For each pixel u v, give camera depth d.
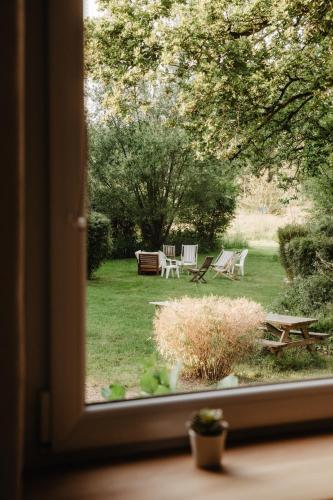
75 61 1.15
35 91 1.13
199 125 9.73
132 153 12.20
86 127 1.19
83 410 1.19
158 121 11.94
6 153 0.95
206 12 8.73
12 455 0.96
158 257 12.43
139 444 1.24
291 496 1.08
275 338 7.25
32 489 1.09
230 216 12.91
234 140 9.48
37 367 1.16
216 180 12.73
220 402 1.30
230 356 5.79
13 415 0.96
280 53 8.80
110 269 12.45
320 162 9.35
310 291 7.93
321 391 1.39
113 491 1.09
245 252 12.61
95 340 8.70
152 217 12.68
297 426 1.38
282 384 1.38
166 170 12.53
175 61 9.02
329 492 1.09
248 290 11.90
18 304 0.97
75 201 1.16
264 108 9.23
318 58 8.77
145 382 1.75
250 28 8.79
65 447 1.18
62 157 1.15
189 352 5.66
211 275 13.02
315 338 7.14
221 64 8.89
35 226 1.14
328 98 8.84
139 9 9.09
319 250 7.98
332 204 8.89
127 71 9.53
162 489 1.10
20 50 0.96
